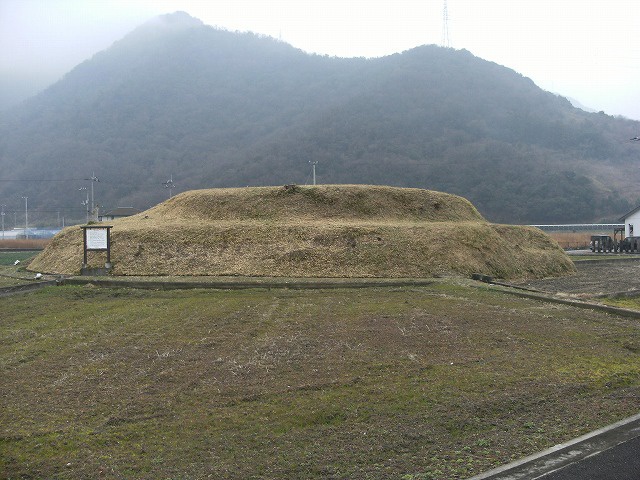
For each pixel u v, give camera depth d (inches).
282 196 944.3
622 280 843.4
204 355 365.1
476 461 213.0
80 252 800.3
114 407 273.3
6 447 229.8
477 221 1016.9
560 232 2714.1
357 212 928.9
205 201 956.6
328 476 202.4
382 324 456.4
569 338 412.8
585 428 245.9
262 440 233.3
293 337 412.2
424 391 291.0
